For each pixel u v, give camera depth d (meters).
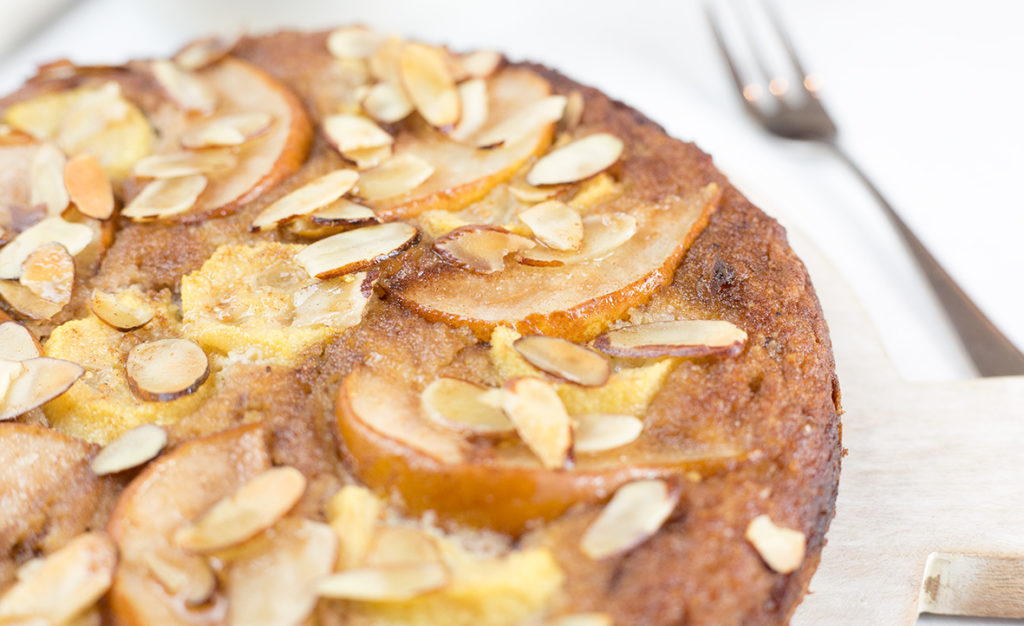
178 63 0.33
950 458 0.29
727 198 0.29
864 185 0.36
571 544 0.23
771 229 0.28
